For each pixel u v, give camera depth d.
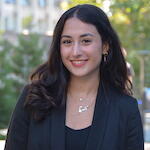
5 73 22.02
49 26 53.00
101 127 2.62
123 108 2.68
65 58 2.66
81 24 2.63
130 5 12.95
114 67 2.81
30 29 31.08
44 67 2.83
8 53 23.88
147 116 11.14
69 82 2.77
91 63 2.65
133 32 16.48
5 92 19.66
